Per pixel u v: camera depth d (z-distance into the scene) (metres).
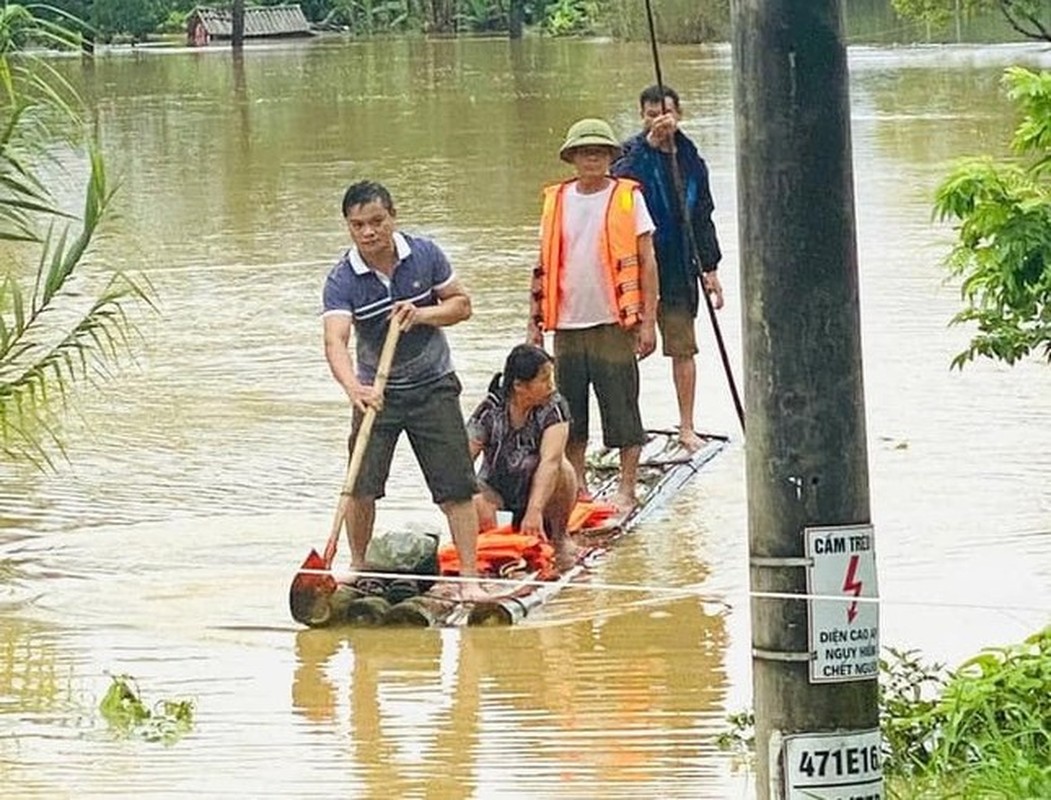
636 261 11.39
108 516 11.16
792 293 5.03
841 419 5.06
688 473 11.95
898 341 15.17
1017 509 10.80
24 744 7.75
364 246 9.79
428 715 8.07
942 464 11.76
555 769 7.40
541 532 10.13
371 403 9.57
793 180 5.00
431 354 9.80
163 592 9.80
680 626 9.20
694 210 12.50
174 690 8.41
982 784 6.26
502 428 10.30
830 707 5.11
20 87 7.72
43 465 12.13
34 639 9.12
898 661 8.21
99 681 8.53
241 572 10.14
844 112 5.00
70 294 13.52
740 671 8.55
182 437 12.95
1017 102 8.62
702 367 14.87
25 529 10.93
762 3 4.97
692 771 7.34
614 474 12.05
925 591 9.45
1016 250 8.14
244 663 8.78
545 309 11.48
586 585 9.51
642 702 8.18
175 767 7.49
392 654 8.88
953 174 8.26
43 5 8.55
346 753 7.63
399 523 10.99
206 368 15.06
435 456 9.78
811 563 5.07
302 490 11.70
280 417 13.48
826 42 4.98
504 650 8.90
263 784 7.30
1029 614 9.00
